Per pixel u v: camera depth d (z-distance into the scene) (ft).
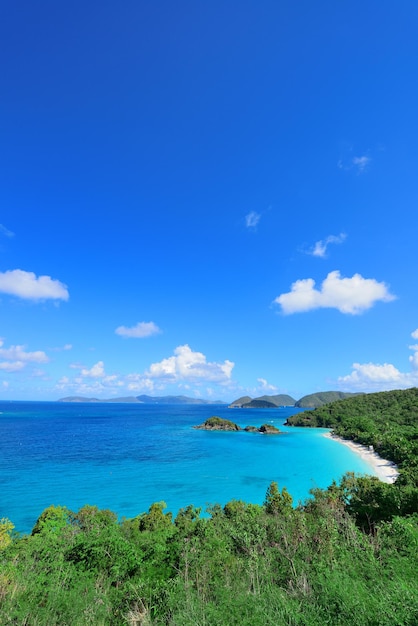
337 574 33.24
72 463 293.02
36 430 561.02
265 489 213.46
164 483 227.40
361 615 26.99
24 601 42.34
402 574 33.86
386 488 101.71
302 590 33.86
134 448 380.37
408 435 324.19
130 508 178.70
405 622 25.22
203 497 197.47
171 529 89.20
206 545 60.44
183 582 43.68
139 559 61.72
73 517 120.37
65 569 57.00
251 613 30.78
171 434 519.60
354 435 434.30
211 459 315.17
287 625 28.30
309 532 55.72
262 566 44.04
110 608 43.91
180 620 32.40
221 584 41.19
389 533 52.75
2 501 187.11
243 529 67.77
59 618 40.93
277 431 529.45
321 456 325.42
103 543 63.31
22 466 279.69
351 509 101.86
